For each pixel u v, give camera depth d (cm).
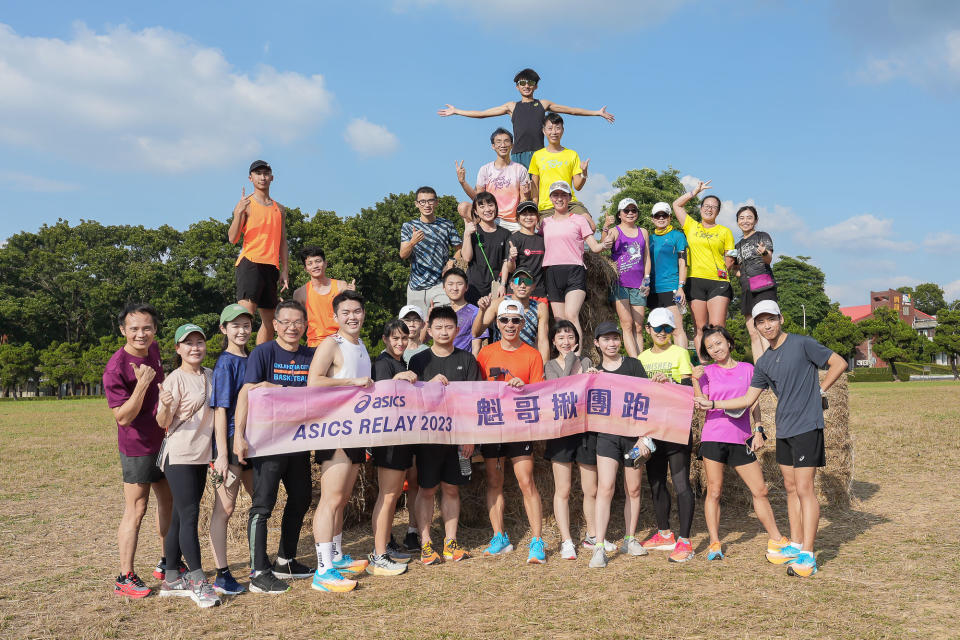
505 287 791
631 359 649
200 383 524
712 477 613
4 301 5688
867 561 585
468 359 634
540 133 1028
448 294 725
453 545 621
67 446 1517
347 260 4469
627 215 886
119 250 5803
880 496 867
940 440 1309
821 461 561
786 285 7588
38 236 6328
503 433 609
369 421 564
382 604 496
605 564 583
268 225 813
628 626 439
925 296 12500
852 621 442
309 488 577
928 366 7194
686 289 957
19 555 661
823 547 638
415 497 666
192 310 5156
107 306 5584
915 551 613
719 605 478
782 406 575
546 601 494
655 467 649
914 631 423
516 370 640
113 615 481
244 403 532
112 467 1216
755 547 650
